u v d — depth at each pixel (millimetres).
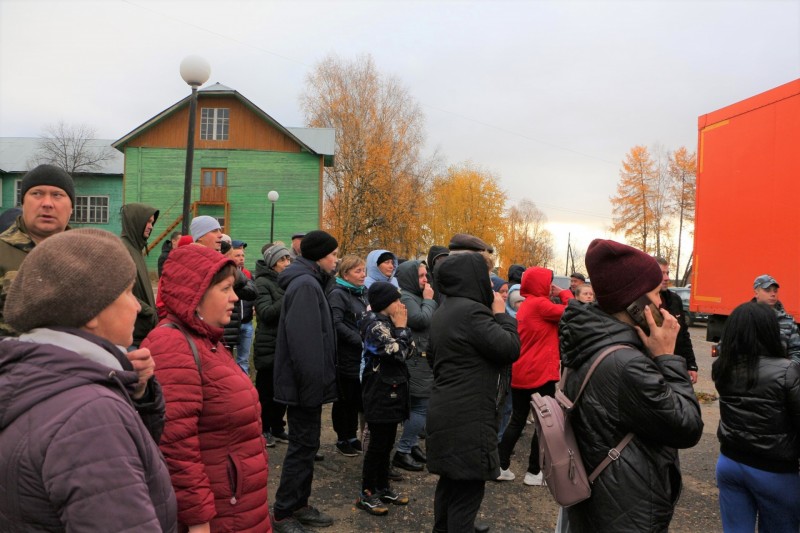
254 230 31578
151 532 1216
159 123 31125
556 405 2283
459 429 3117
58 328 1310
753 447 2949
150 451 1360
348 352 5262
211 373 2182
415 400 5230
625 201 45031
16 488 1166
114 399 1264
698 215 6668
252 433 2277
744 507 3088
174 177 31141
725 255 6121
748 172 5777
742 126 5879
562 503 2154
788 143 5223
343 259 5395
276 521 3703
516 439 5070
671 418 1960
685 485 5156
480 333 3111
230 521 2191
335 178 38500
